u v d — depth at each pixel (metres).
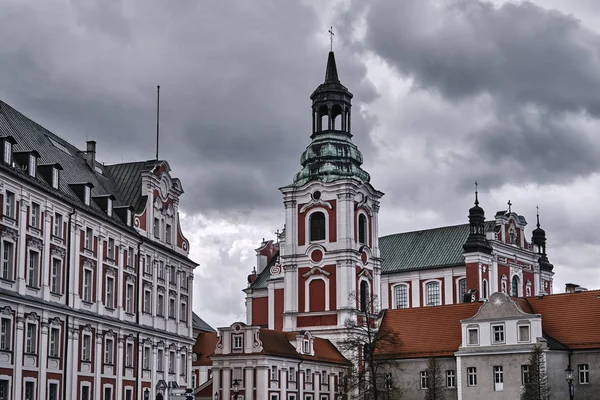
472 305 112.69
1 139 71.25
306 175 144.88
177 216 106.12
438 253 160.12
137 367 93.12
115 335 88.94
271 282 151.50
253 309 157.50
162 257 100.81
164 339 99.94
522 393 98.31
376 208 147.38
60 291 79.00
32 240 74.44
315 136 147.75
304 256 142.75
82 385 81.94
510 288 156.88
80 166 94.31
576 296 106.31
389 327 111.75
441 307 114.69
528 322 101.50
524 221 163.00
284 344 126.06
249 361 120.06
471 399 103.38
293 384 124.62
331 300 139.38
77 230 82.12
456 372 106.12
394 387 105.31
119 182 100.19
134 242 94.12
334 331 137.50
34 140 86.75
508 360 101.81
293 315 142.12
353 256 139.62
